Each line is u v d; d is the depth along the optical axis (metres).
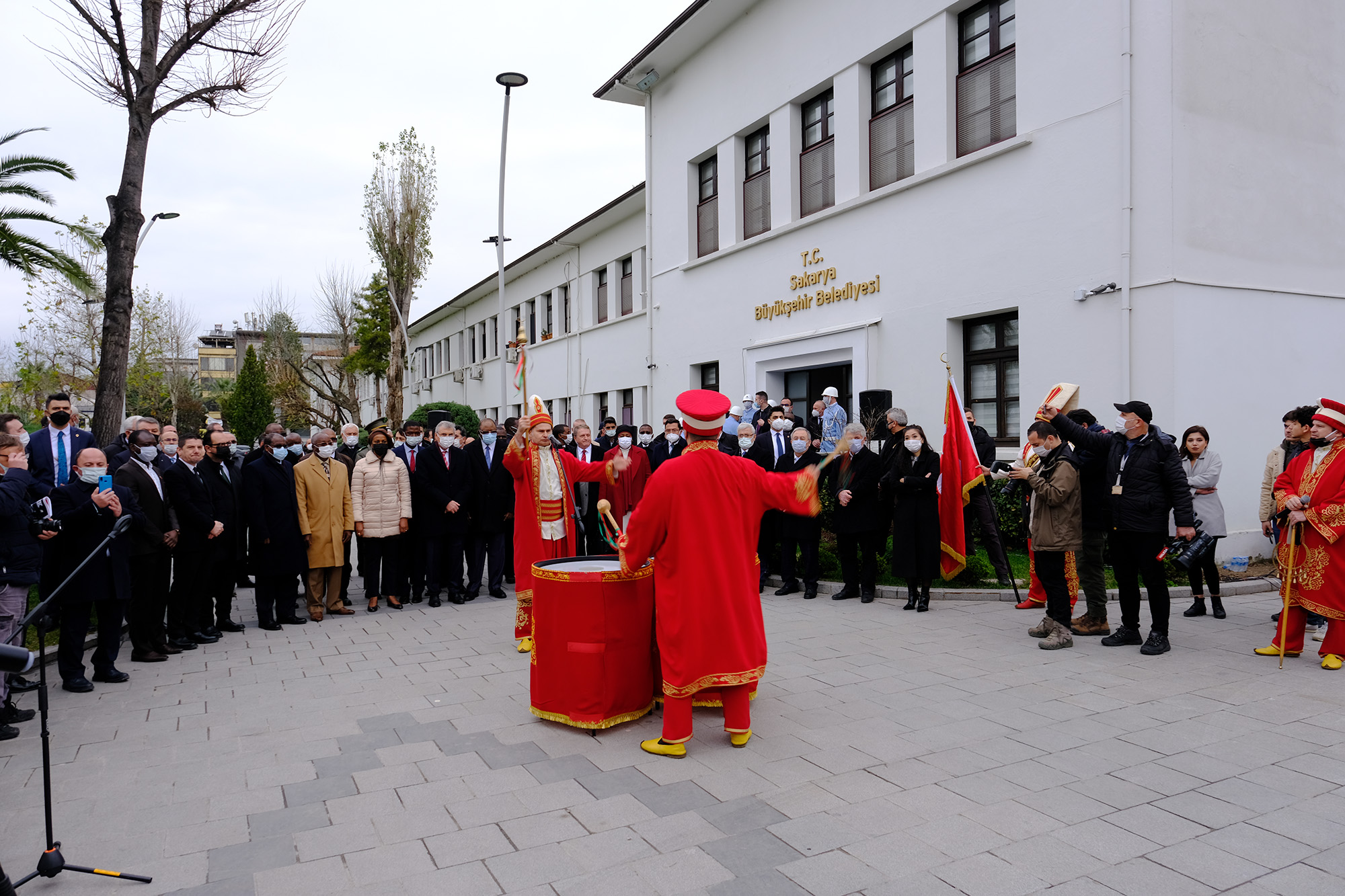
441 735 4.96
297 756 4.66
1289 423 7.43
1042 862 3.31
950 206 11.31
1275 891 3.09
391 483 9.16
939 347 11.48
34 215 13.33
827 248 13.50
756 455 10.19
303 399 44.25
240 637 8.02
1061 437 6.94
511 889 3.18
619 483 9.67
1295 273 9.87
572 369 24.95
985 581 9.33
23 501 5.27
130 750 4.79
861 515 8.78
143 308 33.88
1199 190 9.09
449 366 40.78
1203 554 7.52
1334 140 10.28
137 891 3.22
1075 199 9.73
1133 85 9.18
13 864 3.44
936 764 4.34
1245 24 9.50
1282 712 5.09
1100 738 4.68
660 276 18.41
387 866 3.38
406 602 9.79
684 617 4.51
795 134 14.48
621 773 4.31
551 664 5.05
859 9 12.86
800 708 5.30
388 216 29.36
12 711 5.32
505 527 10.20
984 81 11.11
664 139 18.14
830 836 3.56
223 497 8.11
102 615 6.30
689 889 3.14
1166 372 8.92
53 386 28.50
